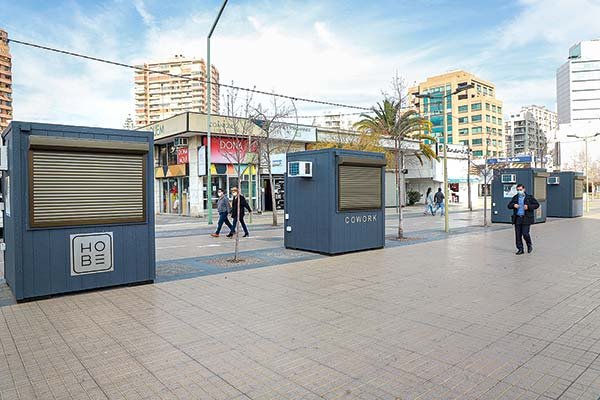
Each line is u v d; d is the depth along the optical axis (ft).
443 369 14.19
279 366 14.52
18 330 18.29
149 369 14.34
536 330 17.93
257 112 83.10
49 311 21.03
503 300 22.65
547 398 12.26
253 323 19.07
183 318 19.84
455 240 48.32
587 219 78.18
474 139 306.76
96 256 24.84
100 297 23.61
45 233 23.22
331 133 105.81
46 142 22.61
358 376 13.71
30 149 22.49
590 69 415.23
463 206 133.69
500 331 17.83
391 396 12.41
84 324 19.06
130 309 21.33
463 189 150.51
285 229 42.34
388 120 96.37
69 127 23.65
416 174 144.97
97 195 24.75
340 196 37.99
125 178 25.70
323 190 38.14
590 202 174.50
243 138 91.09
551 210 83.56
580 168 236.84
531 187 67.62
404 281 27.32
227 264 33.55
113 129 25.07
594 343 16.43
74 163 23.91
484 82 316.40
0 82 84.99
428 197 95.96
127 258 25.99
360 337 17.22
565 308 21.13
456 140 313.94
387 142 104.12
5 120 88.69
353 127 117.29
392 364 14.60
